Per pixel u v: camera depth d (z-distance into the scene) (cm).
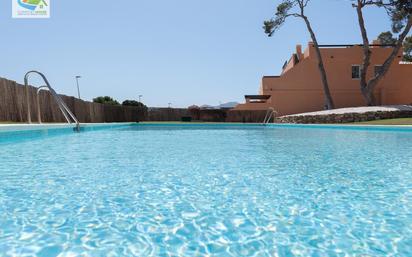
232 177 358
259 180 343
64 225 207
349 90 2255
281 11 2130
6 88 962
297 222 216
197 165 437
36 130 823
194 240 186
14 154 547
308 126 1548
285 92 2294
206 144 751
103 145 717
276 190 300
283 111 2297
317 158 507
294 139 891
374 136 957
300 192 293
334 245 179
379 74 1889
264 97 2442
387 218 224
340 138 904
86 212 233
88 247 175
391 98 2248
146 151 602
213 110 2522
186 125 2055
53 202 257
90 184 320
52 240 183
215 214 231
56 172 383
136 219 220
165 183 327
